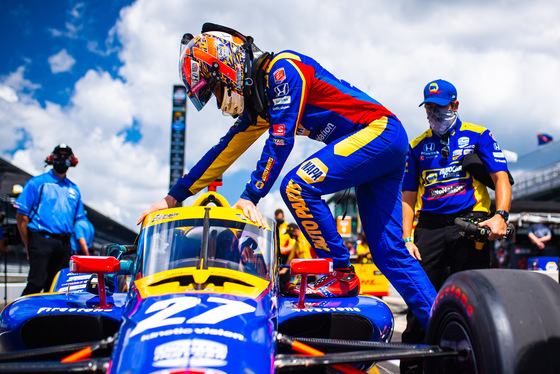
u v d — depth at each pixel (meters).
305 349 2.46
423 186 4.21
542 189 26.08
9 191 16.17
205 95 3.47
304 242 9.59
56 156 6.28
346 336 3.11
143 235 3.02
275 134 3.16
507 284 2.24
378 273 12.51
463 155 4.03
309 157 3.25
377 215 3.46
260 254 2.99
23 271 15.80
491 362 2.08
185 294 2.47
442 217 4.06
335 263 3.38
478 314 2.18
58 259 6.34
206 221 3.00
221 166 3.83
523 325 2.10
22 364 2.12
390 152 3.28
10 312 2.93
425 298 3.33
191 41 3.32
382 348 2.77
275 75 3.21
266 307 2.55
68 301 3.13
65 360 2.28
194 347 1.98
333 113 3.36
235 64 3.27
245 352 2.04
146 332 2.13
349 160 3.20
